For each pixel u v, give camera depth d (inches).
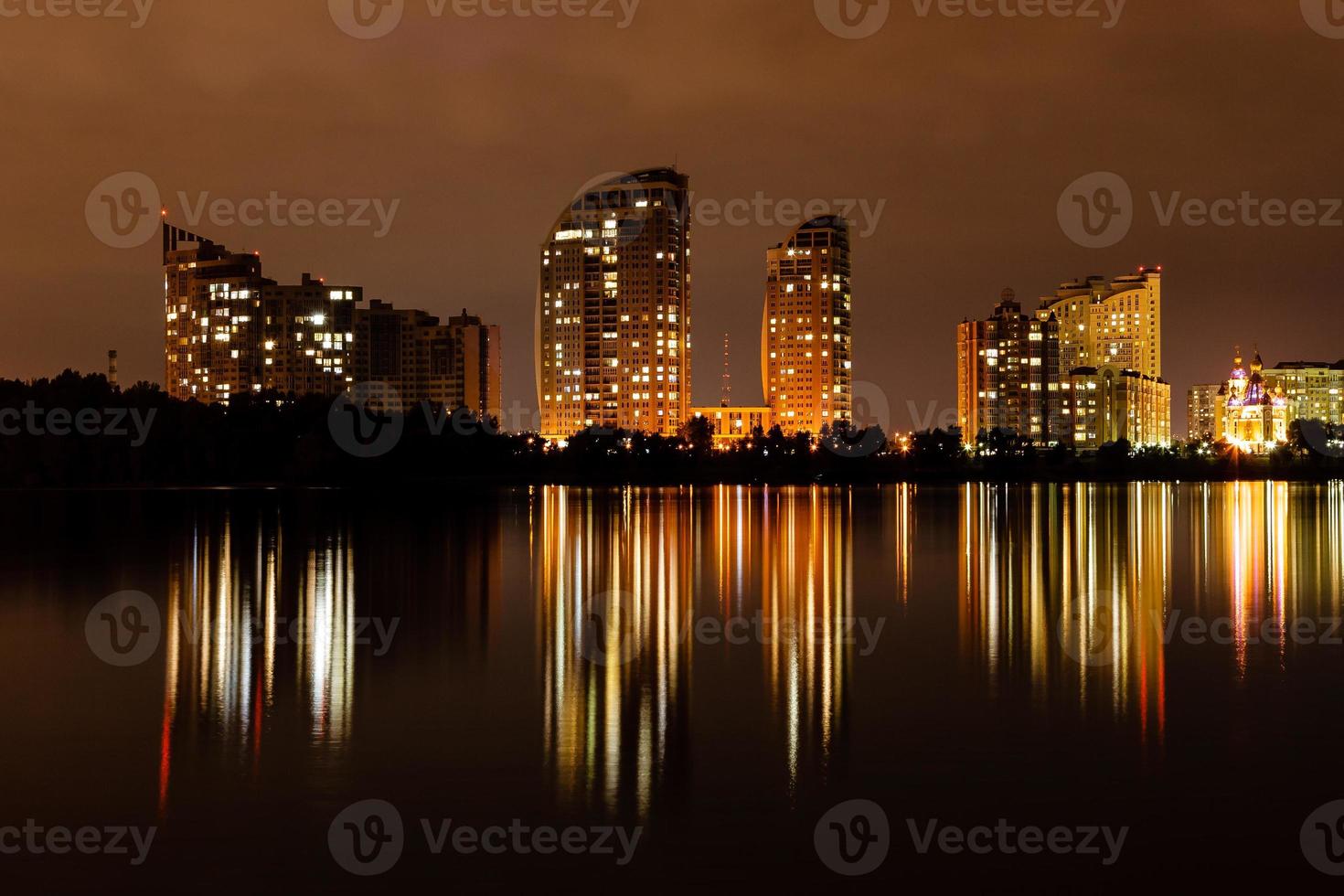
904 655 2038.6
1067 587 3058.6
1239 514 6653.5
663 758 1401.3
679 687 1776.6
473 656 2016.5
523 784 1311.5
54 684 1784.0
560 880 1079.6
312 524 5167.3
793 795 1278.3
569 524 5472.4
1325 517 6284.5
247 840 1156.5
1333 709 1631.4
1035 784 1311.5
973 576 3324.3
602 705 1656.0
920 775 1341.0
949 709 1636.3
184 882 1071.6
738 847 1145.4
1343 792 1289.4
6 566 3440.0
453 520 5561.0
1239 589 3026.6
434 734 1499.8
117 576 3184.1
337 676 1850.4
